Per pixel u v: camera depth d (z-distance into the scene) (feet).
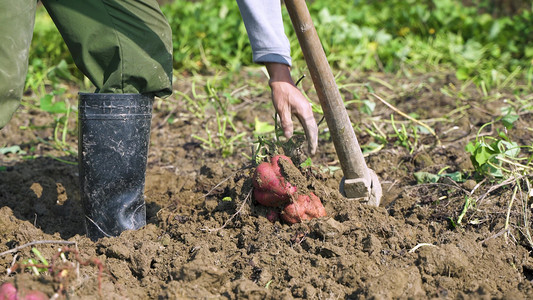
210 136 11.37
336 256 6.28
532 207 7.29
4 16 5.95
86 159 6.97
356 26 19.26
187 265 5.89
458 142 10.49
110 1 6.77
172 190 8.78
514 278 6.06
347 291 5.80
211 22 19.13
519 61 18.21
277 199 6.87
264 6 6.25
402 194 8.01
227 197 7.47
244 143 11.21
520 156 9.23
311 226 6.64
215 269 5.86
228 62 19.06
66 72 14.29
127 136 6.98
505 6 24.18
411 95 14.82
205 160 10.59
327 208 7.22
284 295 5.57
